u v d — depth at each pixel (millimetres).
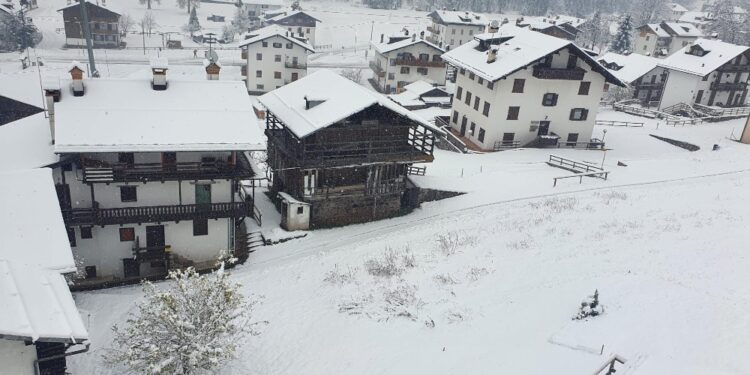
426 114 75312
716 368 17266
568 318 22000
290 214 37406
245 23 138500
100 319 27031
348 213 39406
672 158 54344
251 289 29812
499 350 20625
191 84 34594
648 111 76875
